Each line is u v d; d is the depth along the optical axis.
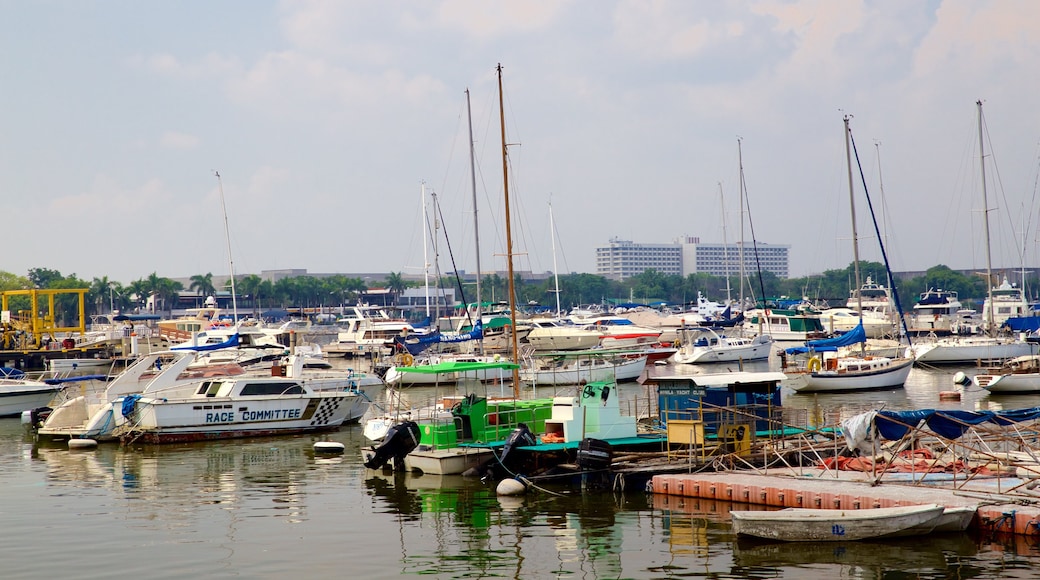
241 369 50.88
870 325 97.81
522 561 21.81
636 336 87.31
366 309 149.75
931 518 22.31
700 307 129.88
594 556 22.09
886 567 20.55
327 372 53.84
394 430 32.56
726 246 122.44
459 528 24.94
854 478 26.75
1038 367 57.31
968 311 136.75
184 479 32.47
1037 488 24.62
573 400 32.44
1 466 35.44
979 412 27.97
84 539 24.25
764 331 100.56
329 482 31.62
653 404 53.12
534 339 85.38
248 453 38.00
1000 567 20.27
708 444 31.33
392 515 26.58
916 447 31.45
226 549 23.20
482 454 32.22
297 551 22.95
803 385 58.25
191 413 40.66
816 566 20.84
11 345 90.25
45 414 45.41
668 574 20.62
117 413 41.22
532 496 28.67
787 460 31.03
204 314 127.00
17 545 23.73
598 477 29.22
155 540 24.12
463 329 85.56
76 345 96.56
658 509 26.48
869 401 54.19
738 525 23.23
